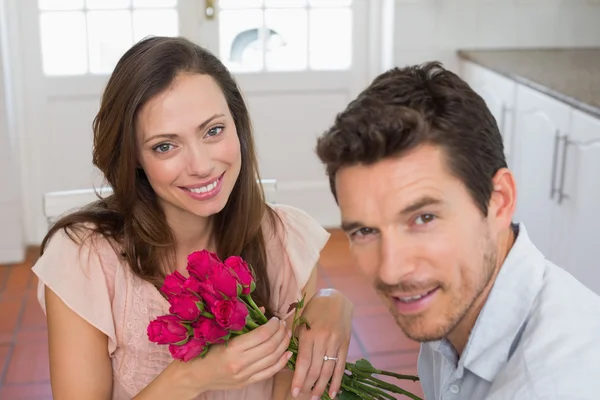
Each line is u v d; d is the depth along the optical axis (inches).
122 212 55.0
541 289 39.4
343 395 51.1
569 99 116.3
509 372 37.2
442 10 154.3
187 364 47.0
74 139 158.7
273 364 47.2
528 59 148.6
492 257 38.0
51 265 52.7
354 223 37.0
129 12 155.5
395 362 116.9
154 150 51.7
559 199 123.0
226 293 43.7
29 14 151.3
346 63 166.2
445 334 38.0
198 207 53.1
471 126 35.9
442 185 35.6
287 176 169.0
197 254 44.3
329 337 51.6
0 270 150.1
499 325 39.9
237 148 53.6
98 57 156.6
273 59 163.9
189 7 157.2
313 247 60.3
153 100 50.5
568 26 157.6
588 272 116.8
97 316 52.5
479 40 157.0
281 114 165.6
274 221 60.5
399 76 36.9
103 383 53.8
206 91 51.6
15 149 151.0
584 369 34.9
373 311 132.3
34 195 160.2
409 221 36.2
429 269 36.5
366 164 35.8
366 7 163.3
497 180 37.5
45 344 123.1
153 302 54.6
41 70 154.3
